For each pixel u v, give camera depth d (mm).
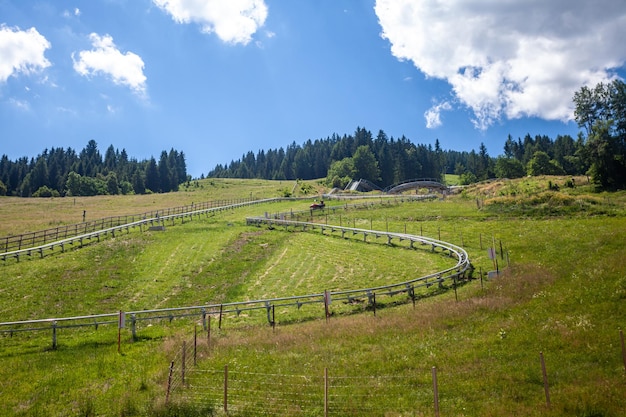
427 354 19547
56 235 57594
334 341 22531
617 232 41656
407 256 44938
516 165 151250
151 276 41062
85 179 161625
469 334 21562
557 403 13914
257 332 26109
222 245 53625
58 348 24859
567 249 39750
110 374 20516
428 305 28594
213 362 20453
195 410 15594
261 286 38156
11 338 26797
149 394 17375
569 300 23516
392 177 187000
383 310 29719
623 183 79688
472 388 15805
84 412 16656
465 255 40844
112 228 59844
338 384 17047
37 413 16750
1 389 19031
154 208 101375
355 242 52906
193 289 37750
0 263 43406
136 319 27250
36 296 34562
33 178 179125
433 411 14367
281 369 18922
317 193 136500
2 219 80188
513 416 13477
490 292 29156
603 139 81625
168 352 22625
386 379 17203
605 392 14188
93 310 32469
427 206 76062
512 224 55094
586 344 18156
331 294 32344
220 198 124750
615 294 22562
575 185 86312
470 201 77688
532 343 19266
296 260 46406
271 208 88000
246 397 16312
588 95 95812
